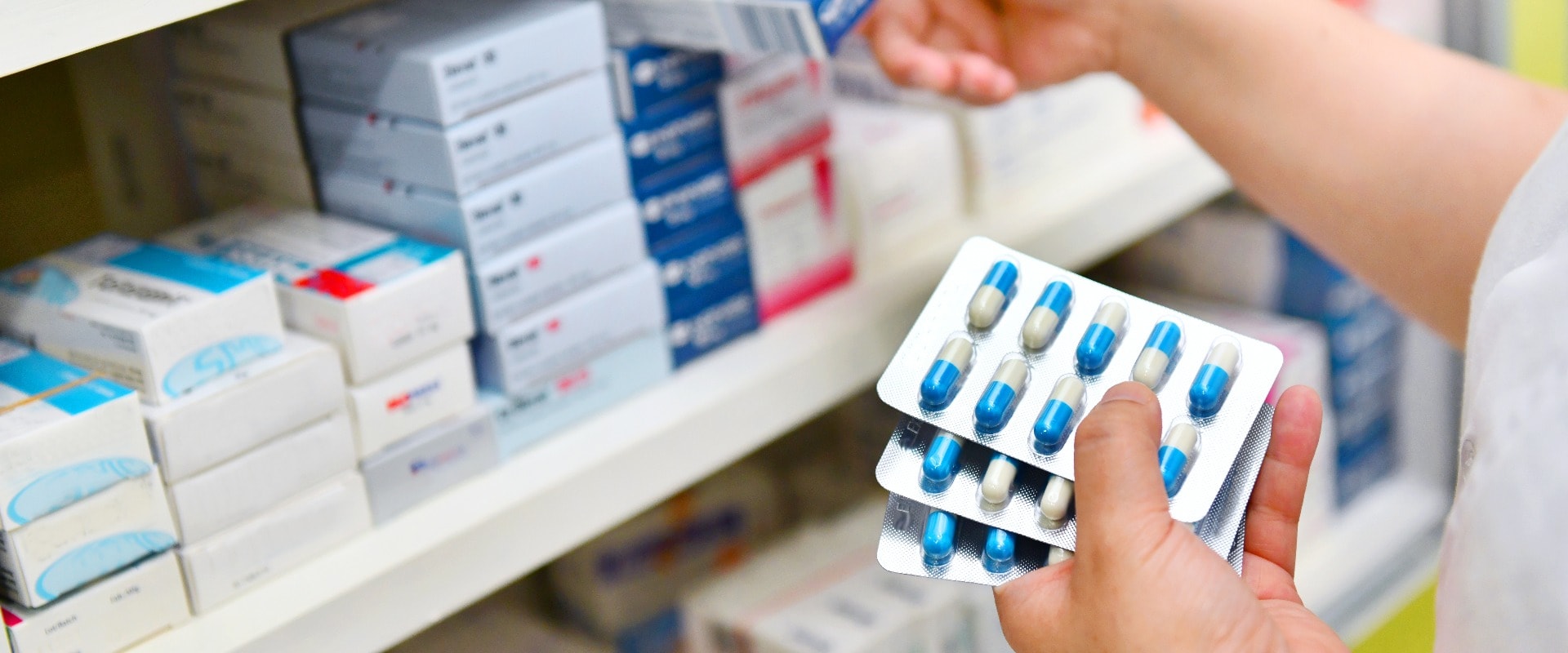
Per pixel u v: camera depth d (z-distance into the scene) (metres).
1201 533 0.50
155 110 0.82
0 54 0.49
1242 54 0.71
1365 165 0.67
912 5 0.79
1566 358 0.37
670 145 0.76
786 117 0.82
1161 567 0.42
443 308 0.67
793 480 1.19
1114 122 1.04
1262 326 1.17
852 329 0.83
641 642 0.99
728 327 0.82
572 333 0.73
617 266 0.74
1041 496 0.51
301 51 0.70
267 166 0.76
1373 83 0.68
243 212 0.75
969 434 0.51
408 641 0.98
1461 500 0.41
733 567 1.01
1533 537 0.37
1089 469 0.44
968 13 0.80
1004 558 0.50
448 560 0.66
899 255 0.92
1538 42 1.18
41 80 0.76
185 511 0.60
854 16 0.66
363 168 0.71
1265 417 0.52
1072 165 1.01
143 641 0.60
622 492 0.73
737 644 0.93
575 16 0.69
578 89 0.70
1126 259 1.29
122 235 0.70
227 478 0.61
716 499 1.05
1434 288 0.67
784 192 0.83
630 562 0.99
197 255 0.65
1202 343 0.54
